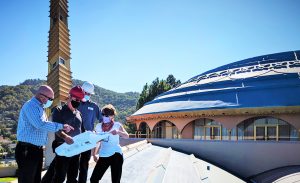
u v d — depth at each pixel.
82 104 6.16
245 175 19.28
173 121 30.41
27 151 4.50
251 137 26.19
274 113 25.06
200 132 28.98
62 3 15.23
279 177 15.80
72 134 5.20
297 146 18.30
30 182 4.52
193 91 32.69
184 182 10.09
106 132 5.61
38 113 4.45
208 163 18.64
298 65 30.06
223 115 27.14
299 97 25.00
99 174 5.71
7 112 181.88
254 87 27.80
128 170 10.45
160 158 14.89
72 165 5.32
